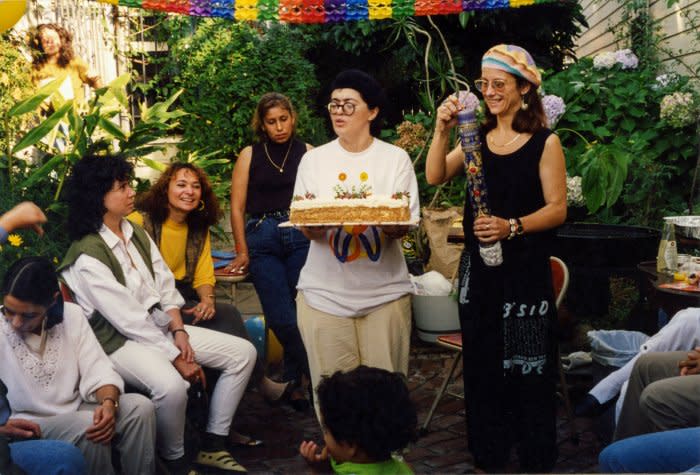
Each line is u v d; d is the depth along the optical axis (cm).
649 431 308
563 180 327
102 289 339
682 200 657
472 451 352
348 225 321
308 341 336
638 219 629
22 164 480
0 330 293
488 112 345
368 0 554
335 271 329
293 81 746
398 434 227
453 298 516
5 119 483
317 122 781
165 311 372
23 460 270
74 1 691
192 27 746
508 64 321
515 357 337
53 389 302
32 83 567
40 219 275
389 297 331
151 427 316
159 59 745
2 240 269
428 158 348
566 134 705
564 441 406
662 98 702
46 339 302
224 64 729
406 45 909
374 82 330
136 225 376
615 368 410
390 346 332
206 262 419
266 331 508
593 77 732
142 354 340
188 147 711
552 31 957
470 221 342
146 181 532
